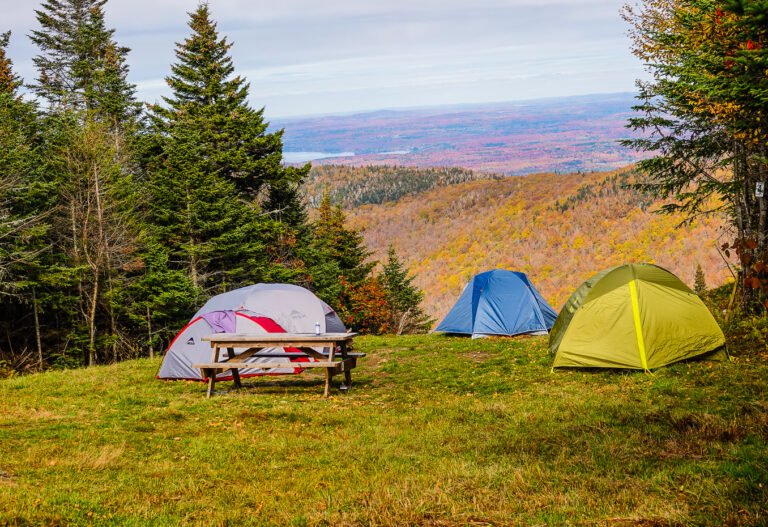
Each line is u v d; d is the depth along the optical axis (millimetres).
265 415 9500
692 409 8523
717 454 6531
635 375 11180
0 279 25312
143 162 38250
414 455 7348
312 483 6367
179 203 32938
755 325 12906
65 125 30438
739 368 10680
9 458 6949
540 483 6078
